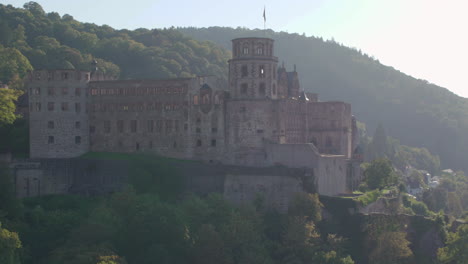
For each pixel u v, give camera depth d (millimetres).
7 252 176125
